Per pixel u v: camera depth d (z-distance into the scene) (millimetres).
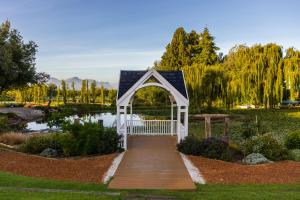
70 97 84250
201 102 41562
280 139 21578
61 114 25172
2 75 34125
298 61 38750
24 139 19812
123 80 18594
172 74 18969
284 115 40000
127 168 13102
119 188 10414
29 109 47188
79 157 15797
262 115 39938
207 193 9711
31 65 37375
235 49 49062
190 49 62844
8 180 10750
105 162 14125
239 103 41438
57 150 17016
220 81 40875
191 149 15969
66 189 10000
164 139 20438
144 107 53875
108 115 51406
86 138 16234
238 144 18281
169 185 10742
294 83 38281
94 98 81562
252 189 10102
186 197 9250
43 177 11562
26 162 13742
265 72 39531
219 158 15117
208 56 61125
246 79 39625
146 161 14422
